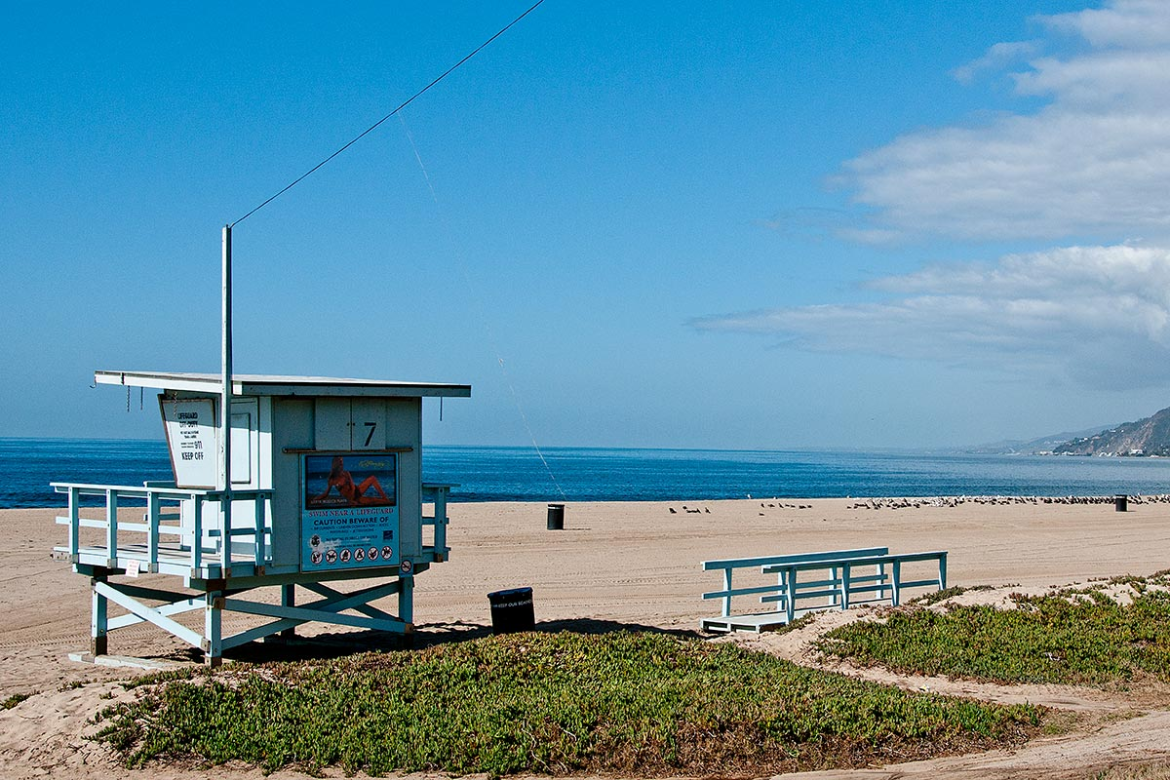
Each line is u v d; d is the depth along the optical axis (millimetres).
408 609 15664
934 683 14055
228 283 13828
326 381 14672
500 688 11836
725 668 13086
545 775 9984
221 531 13633
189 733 10469
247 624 17938
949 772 10148
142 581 22297
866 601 19766
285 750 10180
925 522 44000
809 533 37281
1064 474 198000
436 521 15805
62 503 60594
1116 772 9961
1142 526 42969
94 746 10227
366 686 11742
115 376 15242
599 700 11328
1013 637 15828
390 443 15141
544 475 133375
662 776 10062
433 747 10258
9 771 9945
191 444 15391
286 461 14258
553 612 19250
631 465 198125
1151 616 17062
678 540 33281
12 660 14906
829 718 11281
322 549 14477
